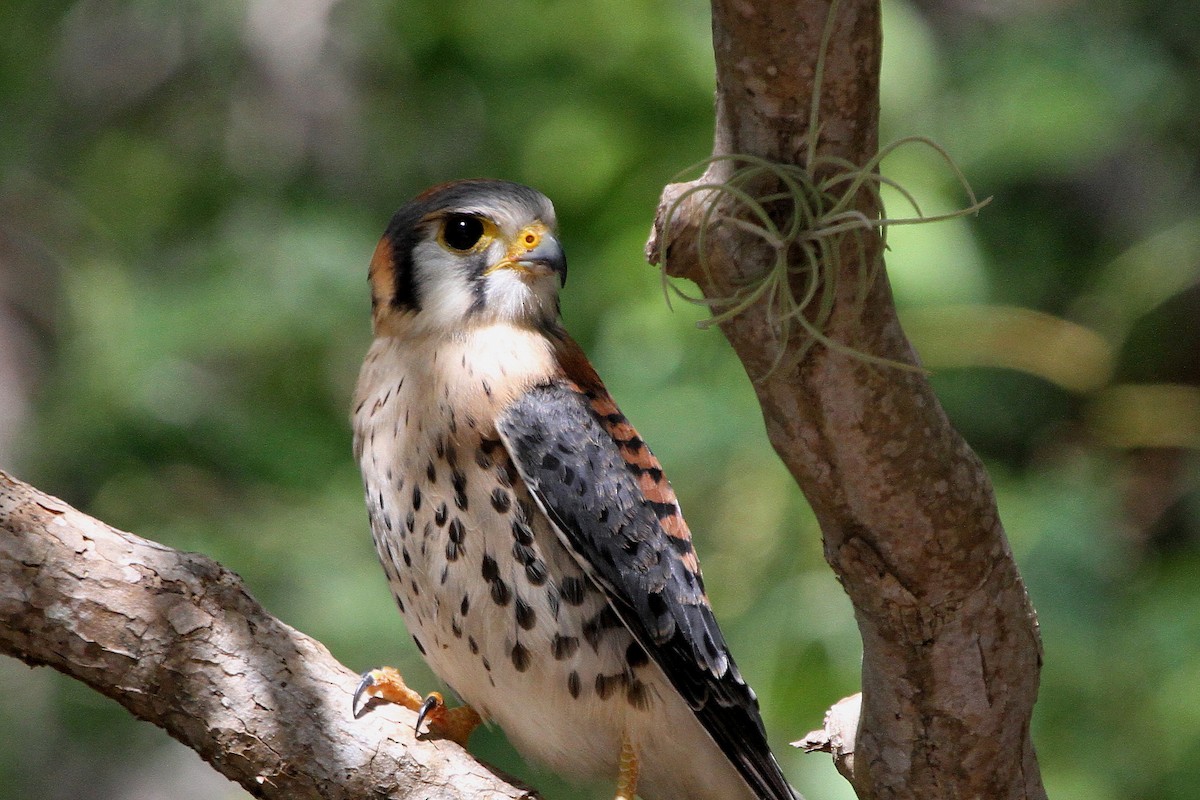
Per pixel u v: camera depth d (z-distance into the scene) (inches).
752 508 445.1
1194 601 442.0
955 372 522.3
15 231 555.5
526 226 256.7
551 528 241.0
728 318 180.2
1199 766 413.4
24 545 201.0
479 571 238.7
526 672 241.3
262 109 567.5
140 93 577.0
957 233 463.5
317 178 554.9
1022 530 445.1
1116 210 564.1
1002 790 211.6
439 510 239.3
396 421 243.8
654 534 247.6
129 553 207.5
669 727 247.1
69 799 492.7
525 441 239.3
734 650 425.4
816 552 429.7
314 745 212.5
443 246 255.4
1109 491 488.7
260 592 471.5
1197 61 532.7
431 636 245.3
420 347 250.1
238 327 494.9
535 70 510.3
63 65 576.1
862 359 177.2
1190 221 535.5
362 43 555.5
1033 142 490.3
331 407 526.6
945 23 559.8
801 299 176.2
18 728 497.4
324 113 563.5
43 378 546.3
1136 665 433.4
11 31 541.6
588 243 497.4
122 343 494.6
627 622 241.4
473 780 217.9
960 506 187.8
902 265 449.1
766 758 249.4
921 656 198.8
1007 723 205.3
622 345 471.2
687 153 487.2
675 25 490.6
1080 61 502.0
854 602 199.0
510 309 254.2
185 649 207.2
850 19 163.6
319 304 502.0
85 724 501.0
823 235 172.2
